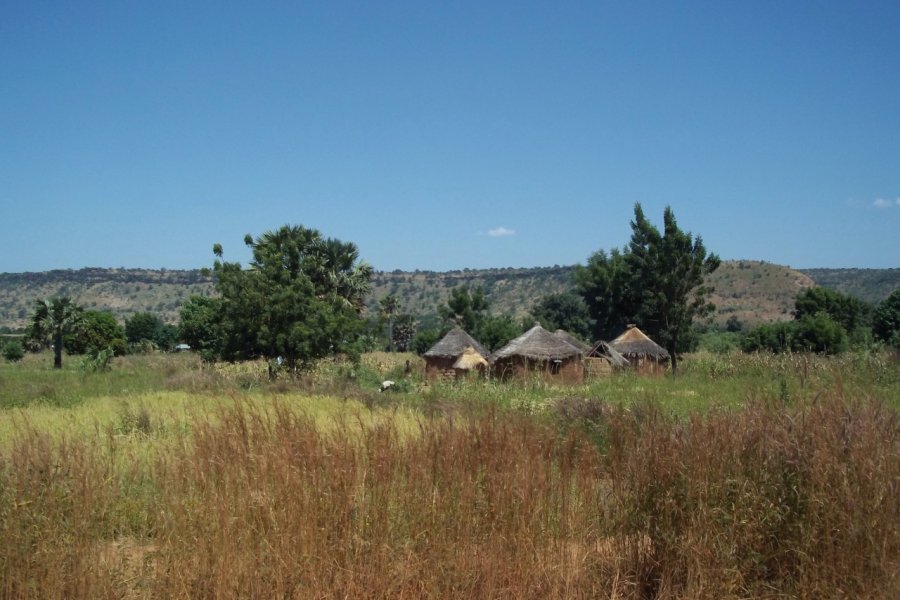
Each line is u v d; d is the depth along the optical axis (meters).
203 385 25.16
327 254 46.09
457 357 38.91
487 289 128.25
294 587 5.31
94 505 5.98
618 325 55.38
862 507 5.66
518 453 6.72
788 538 5.79
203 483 6.16
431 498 5.98
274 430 7.04
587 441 7.55
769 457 6.15
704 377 24.45
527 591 5.67
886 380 17.23
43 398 20.59
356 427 9.48
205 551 5.46
